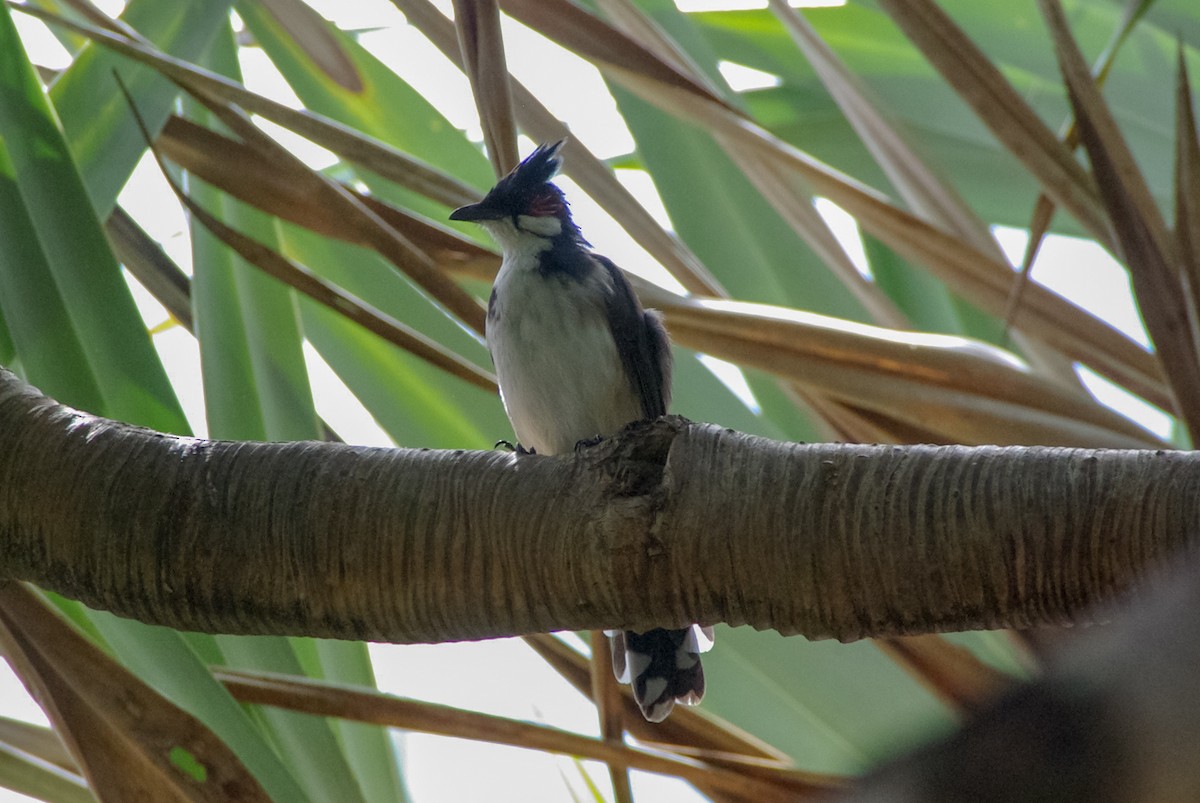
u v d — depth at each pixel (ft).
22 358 23.52
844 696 31.12
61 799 23.00
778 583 15.70
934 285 37.99
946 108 42.14
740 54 42.86
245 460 17.12
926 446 15.81
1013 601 15.08
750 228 37.24
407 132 35.88
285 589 16.83
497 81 23.76
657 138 37.88
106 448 17.40
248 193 23.76
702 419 34.30
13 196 24.59
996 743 3.92
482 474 16.70
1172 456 14.85
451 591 16.57
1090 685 3.87
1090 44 41.96
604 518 16.11
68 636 19.07
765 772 22.13
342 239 23.61
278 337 30.30
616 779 23.00
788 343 23.98
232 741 22.13
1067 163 24.07
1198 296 21.81
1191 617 3.78
